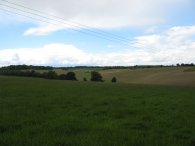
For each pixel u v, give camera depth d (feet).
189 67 404.98
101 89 131.75
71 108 64.64
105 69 502.79
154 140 36.40
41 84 156.04
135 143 34.45
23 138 35.83
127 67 485.56
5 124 44.62
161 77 347.77
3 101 75.46
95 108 64.90
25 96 90.68
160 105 72.54
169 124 47.93
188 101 82.64
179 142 35.70
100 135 38.22
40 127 42.96
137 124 46.98
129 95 101.14
